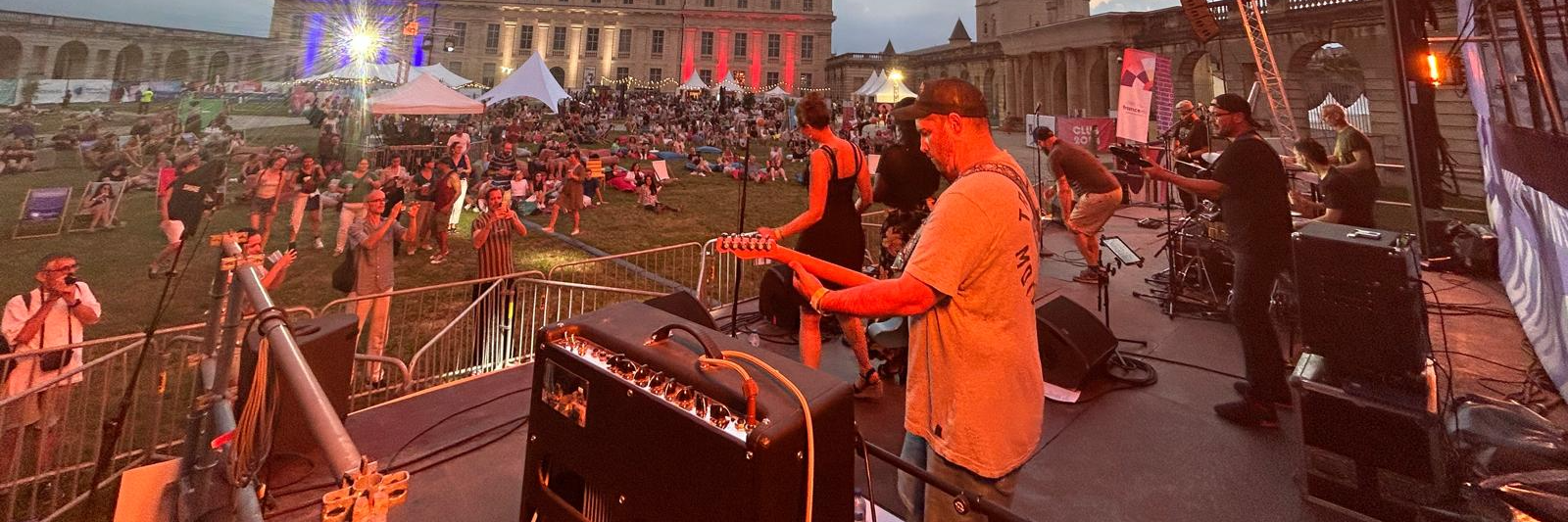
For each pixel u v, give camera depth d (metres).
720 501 1.24
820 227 3.70
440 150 18.47
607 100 52.78
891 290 1.66
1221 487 3.01
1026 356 1.79
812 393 1.34
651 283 9.20
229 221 11.25
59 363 3.91
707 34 74.88
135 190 14.53
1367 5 21.95
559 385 1.59
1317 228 2.92
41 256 9.41
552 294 8.42
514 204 15.15
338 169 15.45
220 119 23.70
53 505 3.56
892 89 48.03
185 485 1.93
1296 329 4.73
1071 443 3.45
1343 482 2.73
